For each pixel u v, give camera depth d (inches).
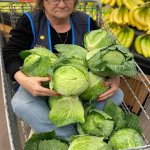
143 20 111.1
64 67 58.5
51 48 75.3
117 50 63.1
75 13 79.6
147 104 86.9
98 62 61.1
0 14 97.8
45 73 60.2
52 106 62.2
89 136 56.6
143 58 102.0
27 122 65.9
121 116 63.5
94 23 81.5
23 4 92.7
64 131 63.8
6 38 97.2
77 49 65.4
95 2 87.0
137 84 87.1
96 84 63.3
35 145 57.7
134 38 111.1
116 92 70.9
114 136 59.1
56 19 74.2
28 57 62.4
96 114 62.6
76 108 60.9
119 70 59.9
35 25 74.9
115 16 111.0
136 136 59.4
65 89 57.5
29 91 61.6
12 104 65.2
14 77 66.8
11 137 53.2
